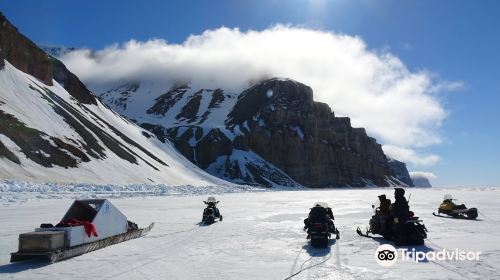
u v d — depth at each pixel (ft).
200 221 63.93
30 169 170.71
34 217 64.44
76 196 122.01
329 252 36.78
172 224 59.98
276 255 35.47
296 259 33.60
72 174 192.03
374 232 46.39
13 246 39.17
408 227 40.70
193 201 121.49
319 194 220.84
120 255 35.37
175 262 32.48
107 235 40.11
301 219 68.59
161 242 42.80
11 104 210.59
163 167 309.01
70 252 33.27
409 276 27.35
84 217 40.32
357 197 173.68
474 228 55.26
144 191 173.68
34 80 267.59
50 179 171.01
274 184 471.62
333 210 90.99
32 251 31.71
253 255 35.55
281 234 49.11
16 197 105.19
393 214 41.73
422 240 40.24
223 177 472.03
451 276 27.27
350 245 40.65
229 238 45.75
